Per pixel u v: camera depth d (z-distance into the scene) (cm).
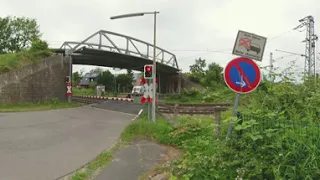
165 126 1194
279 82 622
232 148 512
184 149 809
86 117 1903
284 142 432
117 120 1745
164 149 916
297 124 437
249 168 446
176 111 1473
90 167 717
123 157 816
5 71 2739
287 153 404
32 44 3331
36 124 1513
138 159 793
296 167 395
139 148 934
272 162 436
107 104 3119
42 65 3133
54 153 867
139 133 1145
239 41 545
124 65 5369
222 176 469
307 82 612
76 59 4425
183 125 1033
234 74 541
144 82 1578
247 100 654
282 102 566
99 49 3800
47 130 1316
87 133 1242
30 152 877
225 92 717
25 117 1828
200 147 633
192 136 945
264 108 553
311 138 400
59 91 3388
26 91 2922
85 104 3141
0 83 2656
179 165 509
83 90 8244
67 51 3588
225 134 604
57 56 3366
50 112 2216
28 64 2966
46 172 676
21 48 5981
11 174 658
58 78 3372
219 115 777
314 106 517
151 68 1574
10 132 1243
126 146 966
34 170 691
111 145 990
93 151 898
